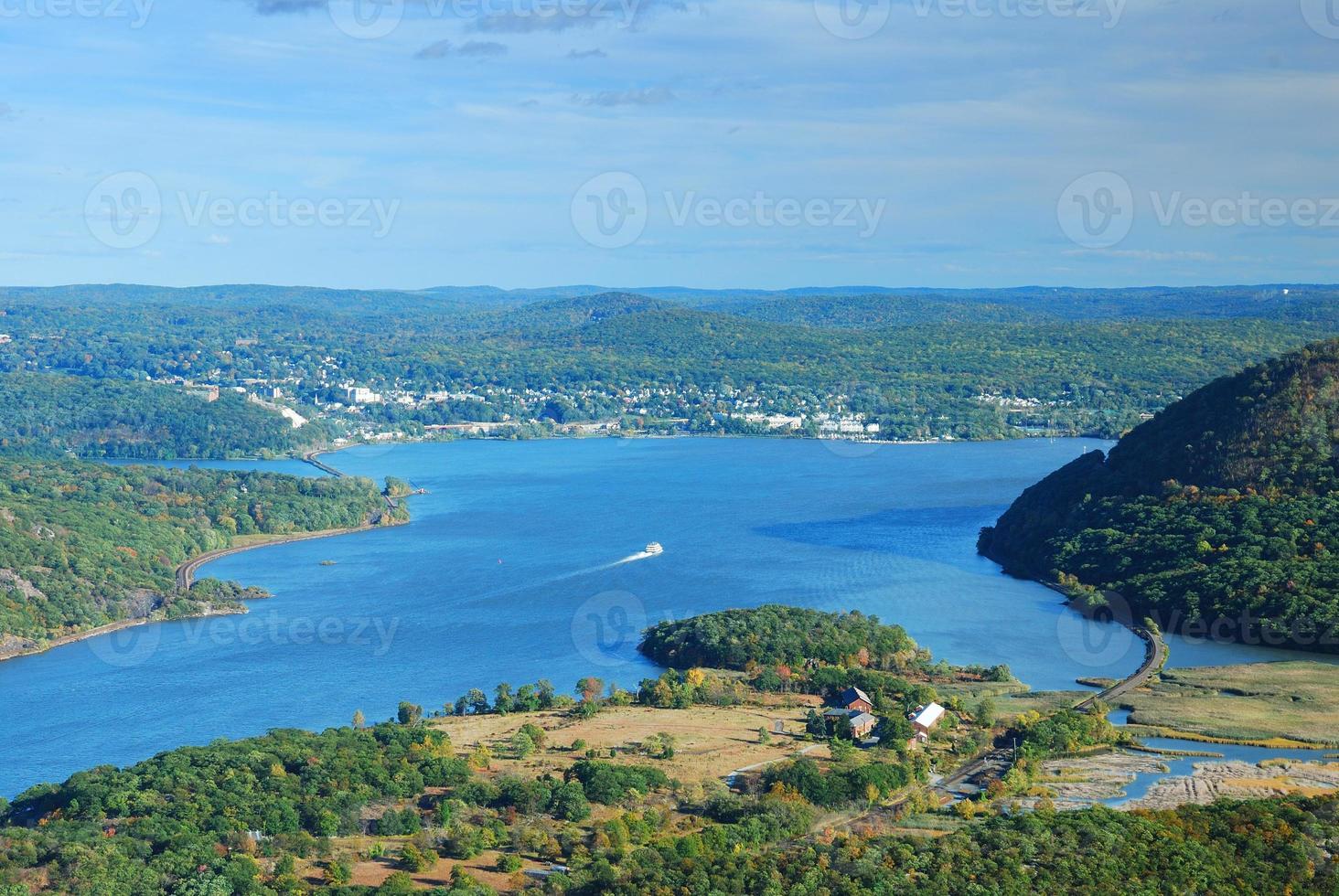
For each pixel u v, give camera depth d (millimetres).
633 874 183875
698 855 191250
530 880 188375
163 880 186125
